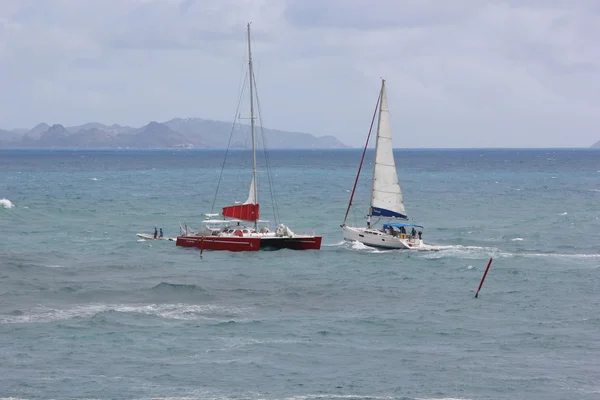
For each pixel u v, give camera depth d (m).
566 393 68.81
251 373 72.94
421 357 78.31
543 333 86.94
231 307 98.00
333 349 80.69
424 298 104.19
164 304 99.00
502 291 108.38
